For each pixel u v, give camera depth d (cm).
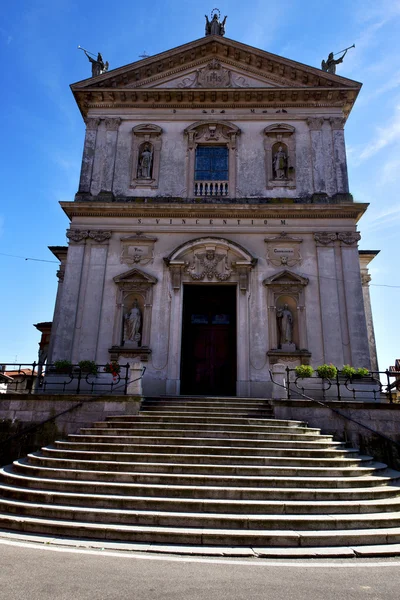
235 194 2006
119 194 2028
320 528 785
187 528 774
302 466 1019
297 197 1994
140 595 518
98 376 1755
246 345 1788
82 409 1358
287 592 538
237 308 1831
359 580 588
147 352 1773
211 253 1895
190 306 1998
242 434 1162
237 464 1008
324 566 649
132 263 1908
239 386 1741
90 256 1923
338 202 1939
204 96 2134
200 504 831
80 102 2181
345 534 753
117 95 2152
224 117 2130
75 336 1814
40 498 875
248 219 1945
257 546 732
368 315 2170
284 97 2120
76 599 500
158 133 2106
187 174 2048
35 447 1342
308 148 2069
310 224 1927
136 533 750
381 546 740
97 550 696
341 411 1323
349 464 1050
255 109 2134
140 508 838
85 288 1878
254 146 2080
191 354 1941
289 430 1212
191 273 1881
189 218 1955
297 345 1792
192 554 693
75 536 763
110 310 1852
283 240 1900
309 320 1806
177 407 1385
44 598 500
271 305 1825
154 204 1945
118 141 2114
